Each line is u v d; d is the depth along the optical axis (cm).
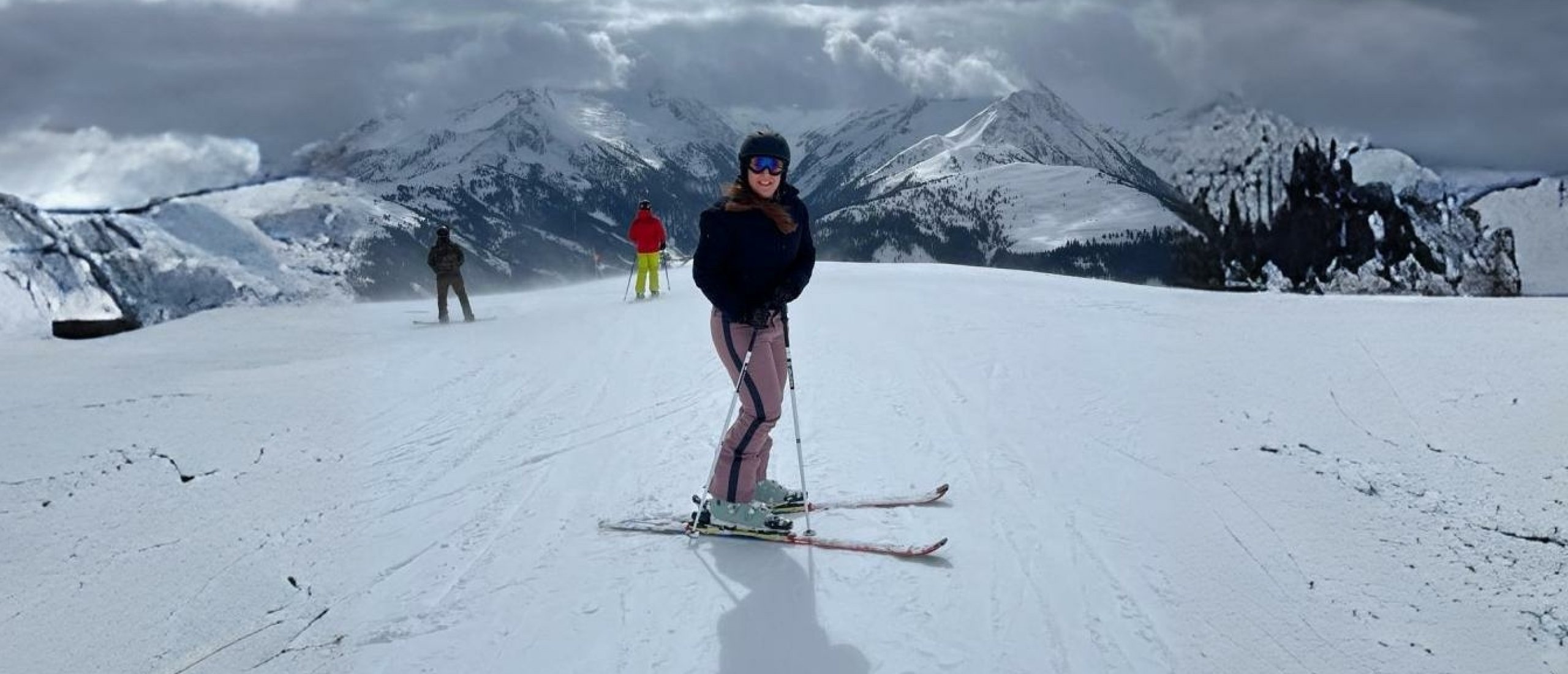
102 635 443
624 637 416
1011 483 595
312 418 822
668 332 1281
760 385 496
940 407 777
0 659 425
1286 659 402
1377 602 448
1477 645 414
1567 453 618
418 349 1233
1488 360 860
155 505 607
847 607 439
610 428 755
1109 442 676
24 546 545
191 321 1730
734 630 420
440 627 433
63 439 760
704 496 580
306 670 403
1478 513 540
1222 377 855
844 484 597
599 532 531
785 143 474
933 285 1819
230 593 479
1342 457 636
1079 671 389
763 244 479
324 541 539
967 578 465
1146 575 471
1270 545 504
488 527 550
